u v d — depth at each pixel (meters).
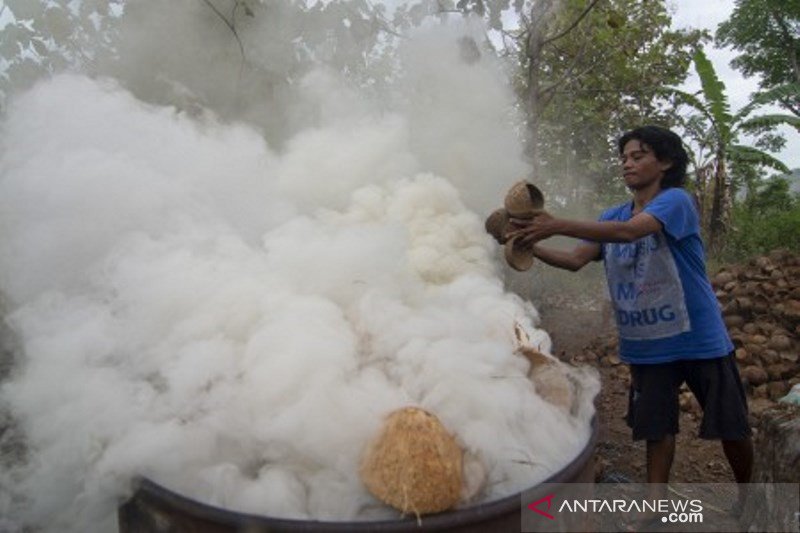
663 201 2.45
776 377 4.84
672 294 2.52
